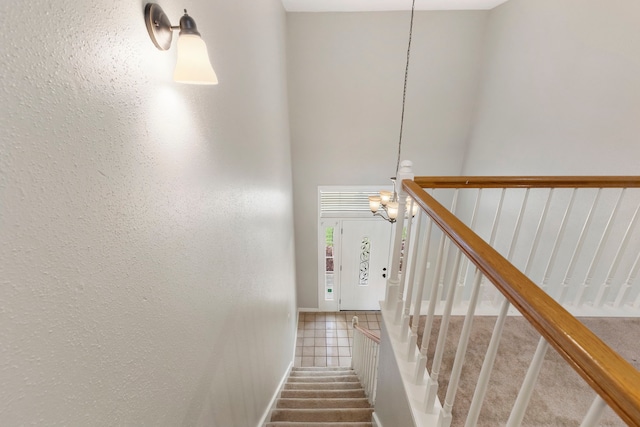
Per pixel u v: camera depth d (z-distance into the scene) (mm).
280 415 2318
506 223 3018
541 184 1530
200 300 1054
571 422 1153
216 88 1191
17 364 427
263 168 2188
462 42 3607
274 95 2686
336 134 4148
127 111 646
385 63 3748
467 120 3977
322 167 4352
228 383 1369
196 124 1000
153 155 752
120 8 611
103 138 576
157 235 774
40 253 455
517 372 1383
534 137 2666
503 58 3166
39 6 435
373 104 3965
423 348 1237
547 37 2492
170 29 785
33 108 434
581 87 2143
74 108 505
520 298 668
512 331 1658
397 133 4105
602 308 1793
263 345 2186
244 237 1635
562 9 2314
